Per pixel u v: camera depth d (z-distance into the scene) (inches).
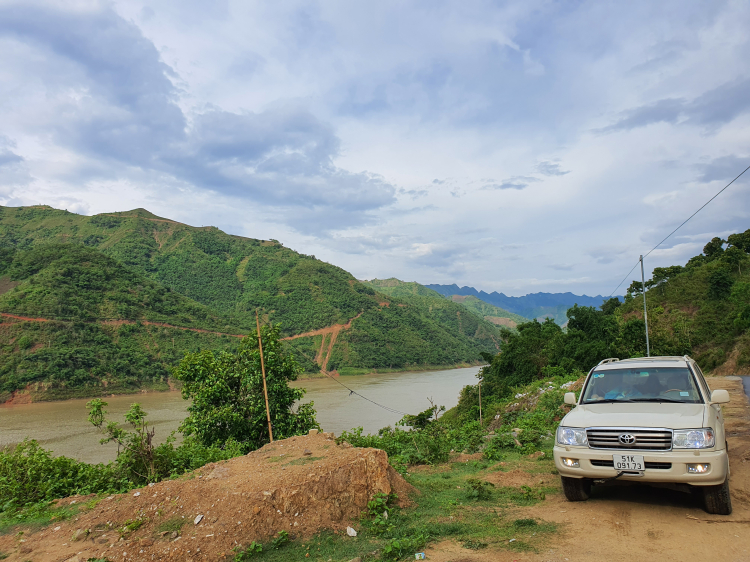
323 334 6530.5
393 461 353.1
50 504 276.4
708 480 179.8
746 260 2363.4
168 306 5354.3
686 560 147.9
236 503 199.6
